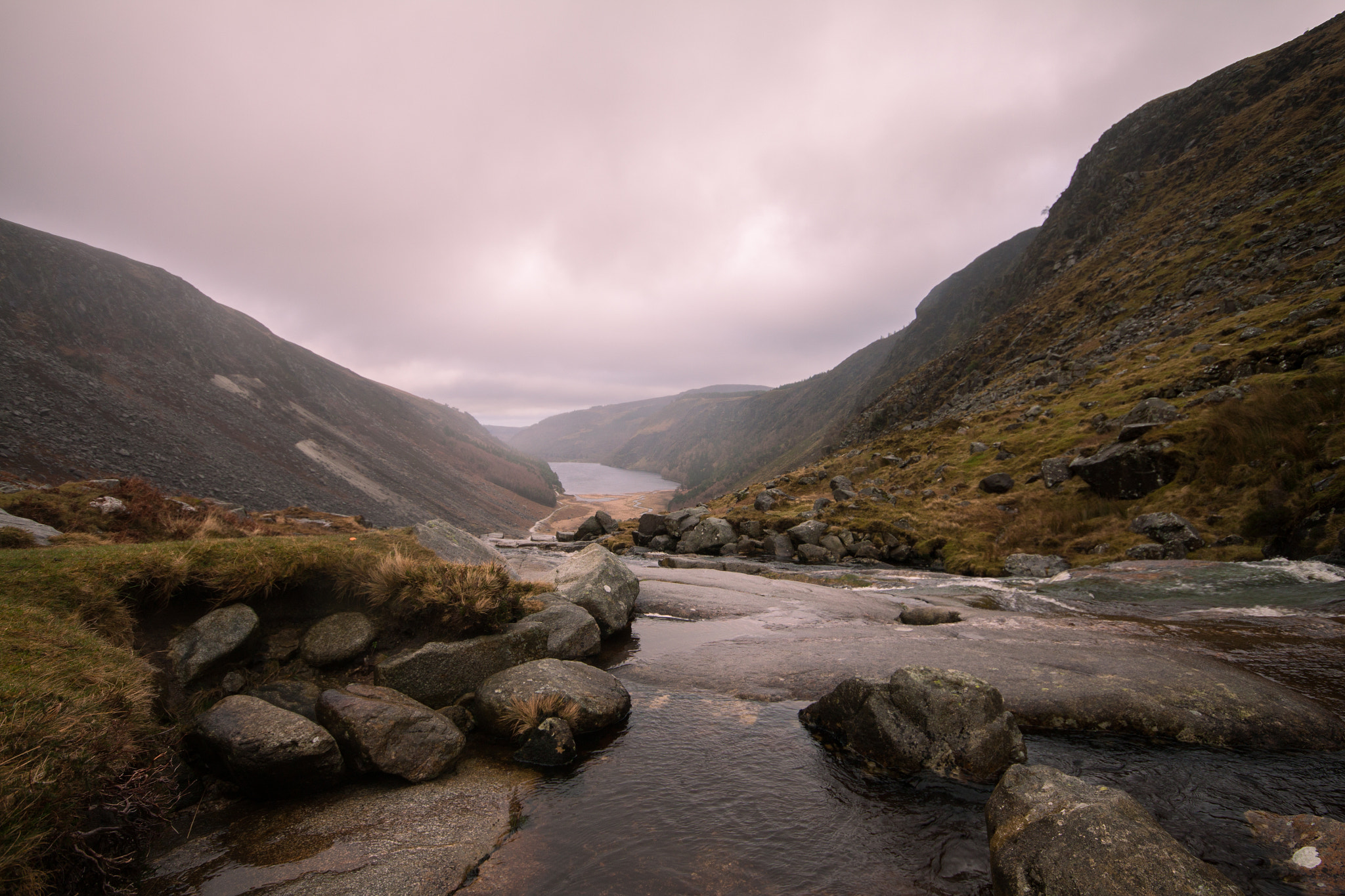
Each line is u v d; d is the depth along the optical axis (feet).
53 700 16.87
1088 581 65.51
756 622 50.62
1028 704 28.76
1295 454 80.07
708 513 156.97
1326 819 18.38
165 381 439.22
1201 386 125.59
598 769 24.20
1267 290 180.86
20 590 22.88
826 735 27.43
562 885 16.72
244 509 100.07
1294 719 25.93
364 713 23.41
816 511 149.28
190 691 24.35
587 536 183.73
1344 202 199.52
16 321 392.27
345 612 31.55
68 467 244.22
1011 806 18.03
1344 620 42.34
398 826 19.70
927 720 24.11
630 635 46.96
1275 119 304.71
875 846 18.67
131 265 596.29
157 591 26.53
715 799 21.76
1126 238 344.90
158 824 18.39
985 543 108.99
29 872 13.10
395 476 526.98
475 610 32.42
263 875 16.84
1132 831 15.62
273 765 20.63
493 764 24.70
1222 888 13.94
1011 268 557.33
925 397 378.12
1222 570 60.80
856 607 56.95
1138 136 448.65
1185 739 25.61
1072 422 153.17
